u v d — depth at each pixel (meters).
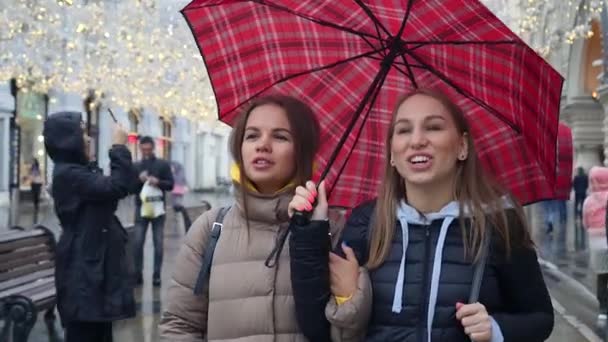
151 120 43.00
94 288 5.10
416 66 2.95
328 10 2.88
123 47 18.09
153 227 9.88
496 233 2.54
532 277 2.56
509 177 2.97
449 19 2.64
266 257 2.66
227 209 2.83
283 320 2.61
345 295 2.53
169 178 10.00
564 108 25.17
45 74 20.95
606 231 6.83
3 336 6.17
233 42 3.12
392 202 2.62
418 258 2.53
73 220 5.16
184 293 2.78
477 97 2.85
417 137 2.57
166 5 15.09
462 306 2.39
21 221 22.03
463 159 2.65
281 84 3.19
